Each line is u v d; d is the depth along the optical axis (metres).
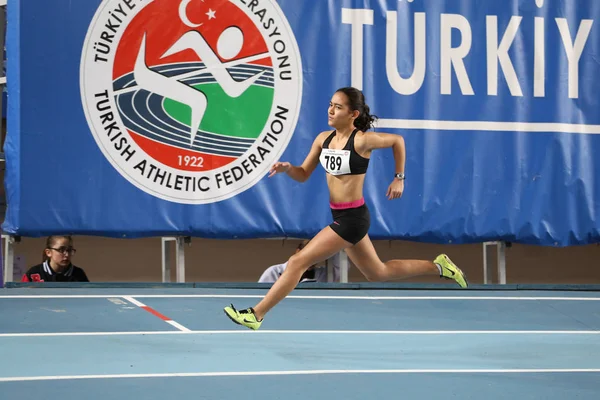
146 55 16.42
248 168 16.72
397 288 16.89
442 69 17.41
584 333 12.22
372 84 17.17
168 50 16.48
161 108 16.45
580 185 17.69
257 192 16.72
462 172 17.31
